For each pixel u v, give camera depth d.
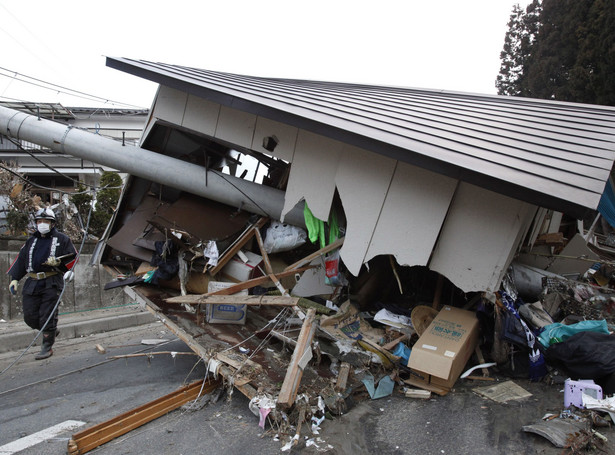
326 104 5.21
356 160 4.43
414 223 4.08
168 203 6.12
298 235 5.36
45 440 3.06
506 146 4.11
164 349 5.92
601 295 5.45
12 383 4.44
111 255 6.34
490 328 4.42
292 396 3.18
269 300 4.13
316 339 4.29
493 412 3.50
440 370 3.79
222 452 2.91
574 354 3.83
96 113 20.14
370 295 5.41
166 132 6.04
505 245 3.70
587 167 3.59
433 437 3.13
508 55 21.75
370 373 4.07
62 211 12.12
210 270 5.27
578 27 15.97
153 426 3.34
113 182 13.84
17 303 7.24
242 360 3.92
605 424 3.18
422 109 5.96
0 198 11.24
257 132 5.05
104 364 5.12
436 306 4.94
